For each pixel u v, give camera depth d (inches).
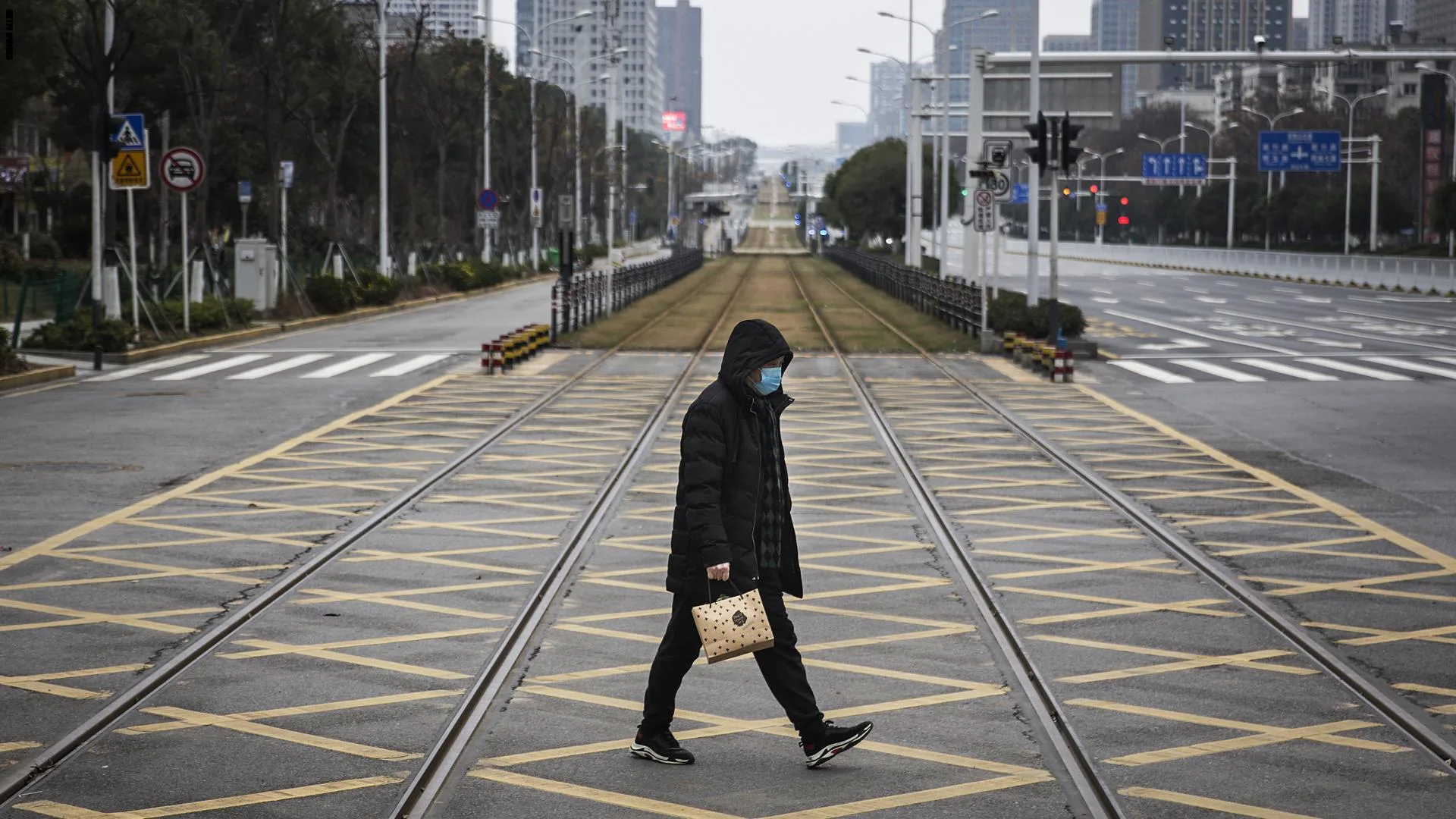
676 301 4229.8
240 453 1357.0
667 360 2370.8
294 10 3986.2
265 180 4603.8
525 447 1401.3
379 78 3895.2
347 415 1637.6
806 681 550.0
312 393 1852.9
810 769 549.3
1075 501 1138.0
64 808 505.0
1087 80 3479.3
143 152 2379.4
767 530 542.6
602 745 576.4
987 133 3531.0
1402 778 537.3
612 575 876.0
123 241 4557.1
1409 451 1407.5
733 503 534.6
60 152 5457.7
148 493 1145.4
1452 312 3882.9
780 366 544.4
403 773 540.4
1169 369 2269.9
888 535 1008.9
